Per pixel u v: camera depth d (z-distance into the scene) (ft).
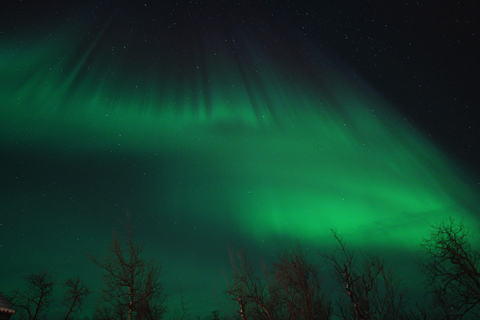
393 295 73.72
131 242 85.71
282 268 77.77
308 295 73.36
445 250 71.31
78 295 95.09
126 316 77.15
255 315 75.31
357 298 73.20
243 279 78.28
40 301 95.25
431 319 68.23
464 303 67.92
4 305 60.70
